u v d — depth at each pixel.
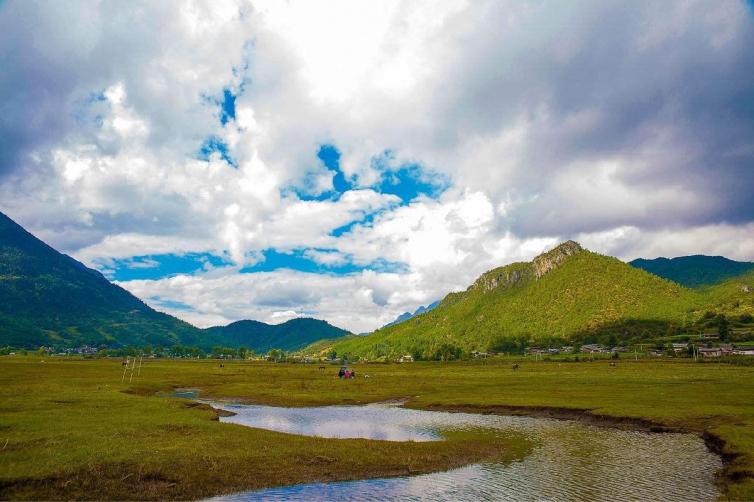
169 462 30.94
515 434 51.03
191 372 154.75
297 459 34.62
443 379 128.00
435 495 28.36
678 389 83.94
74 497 25.31
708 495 27.83
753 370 126.56
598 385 97.44
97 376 117.62
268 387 107.19
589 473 33.53
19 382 89.88
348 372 141.50
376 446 40.12
